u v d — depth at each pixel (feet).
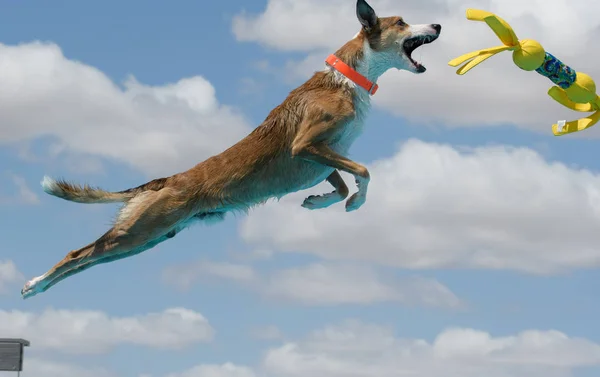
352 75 25.75
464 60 19.69
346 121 25.22
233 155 25.68
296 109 25.52
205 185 25.49
